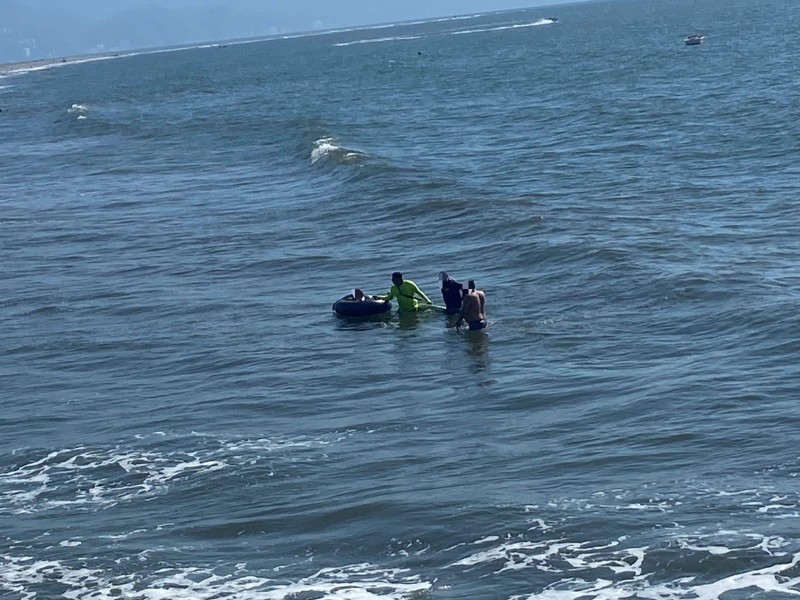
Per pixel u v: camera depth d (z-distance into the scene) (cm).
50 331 2867
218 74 17825
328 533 1603
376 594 1423
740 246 3080
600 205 3834
